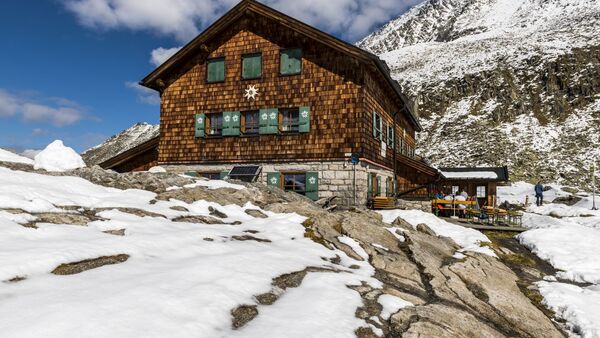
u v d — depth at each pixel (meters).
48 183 9.66
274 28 18.34
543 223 16.83
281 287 5.59
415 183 21.80
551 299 7.71
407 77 95.69
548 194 35.34
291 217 10.45
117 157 20.61
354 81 16.92
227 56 19.08
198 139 19.27
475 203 19.22
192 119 19.44
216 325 4.11
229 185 13.04
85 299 4.07
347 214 12.01
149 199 10.00
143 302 4.17
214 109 19.09
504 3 184.12
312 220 10.25
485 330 5.52
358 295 5.82
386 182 21.06
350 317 4.95
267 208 11.48
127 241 6.27
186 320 4.03
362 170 16.88
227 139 18.77
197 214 9.62
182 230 7.71
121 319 3.75
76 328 3.47
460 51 110.12
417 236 10.41
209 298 4.58
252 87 18.48
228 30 19.19
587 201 28.81
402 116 27.16
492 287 7.80
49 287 4.35
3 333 3.27
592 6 118.25
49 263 4.94
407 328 4.99
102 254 5.61
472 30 163.88
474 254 9.83
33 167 11.66
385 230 10.28
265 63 18.38
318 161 17.20
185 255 6.22
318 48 17.56
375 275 7.33
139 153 20.64
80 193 9.60
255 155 18.23
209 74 19.34
